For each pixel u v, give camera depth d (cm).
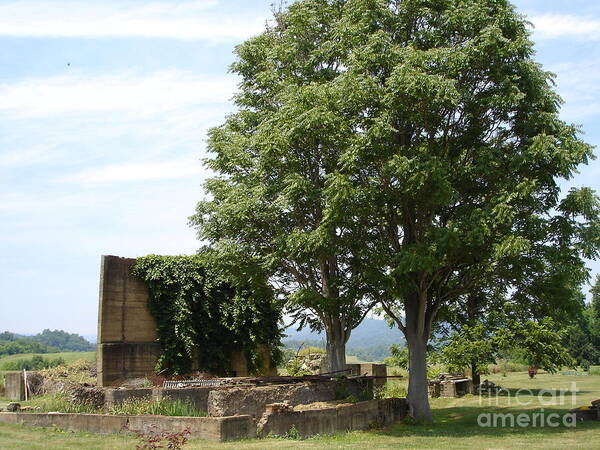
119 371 2859
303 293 2216
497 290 2466
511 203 2041
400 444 1622
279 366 3866
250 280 2488
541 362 3378
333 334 2561
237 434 1541
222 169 2630
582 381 4350
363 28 2219
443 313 2691
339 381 2248
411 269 1920
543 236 2061
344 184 1947
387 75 2162
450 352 3388
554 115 2083
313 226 2383
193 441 1496
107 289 2892
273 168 2341
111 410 1881
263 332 3331
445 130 2191
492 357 3538
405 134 2239
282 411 1689
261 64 2678
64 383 2783
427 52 2050
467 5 2141
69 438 1586
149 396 2008
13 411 2044
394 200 2094
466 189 2177
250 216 2364
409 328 2383
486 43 2022
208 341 3177
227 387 1969
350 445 1547
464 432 1972
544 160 2022
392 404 2269
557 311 2255
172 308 3055
